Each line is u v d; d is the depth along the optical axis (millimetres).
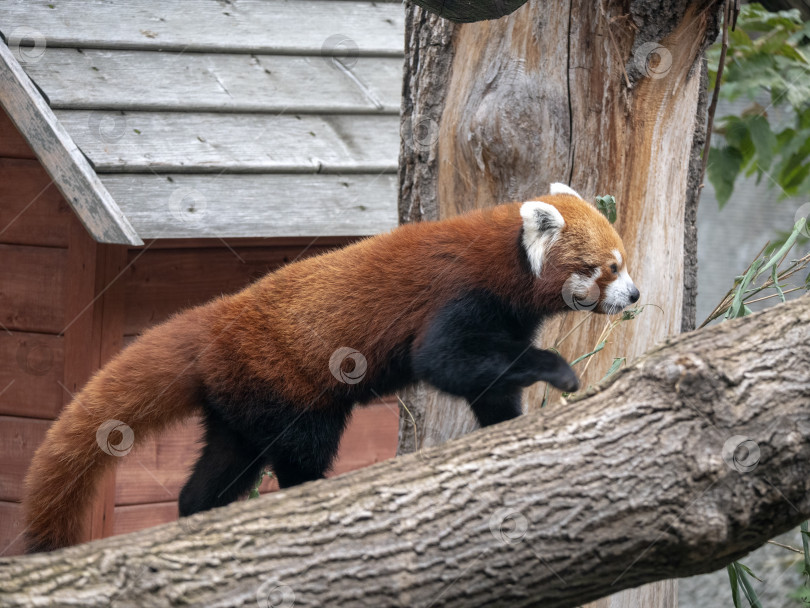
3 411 5008
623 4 3430
